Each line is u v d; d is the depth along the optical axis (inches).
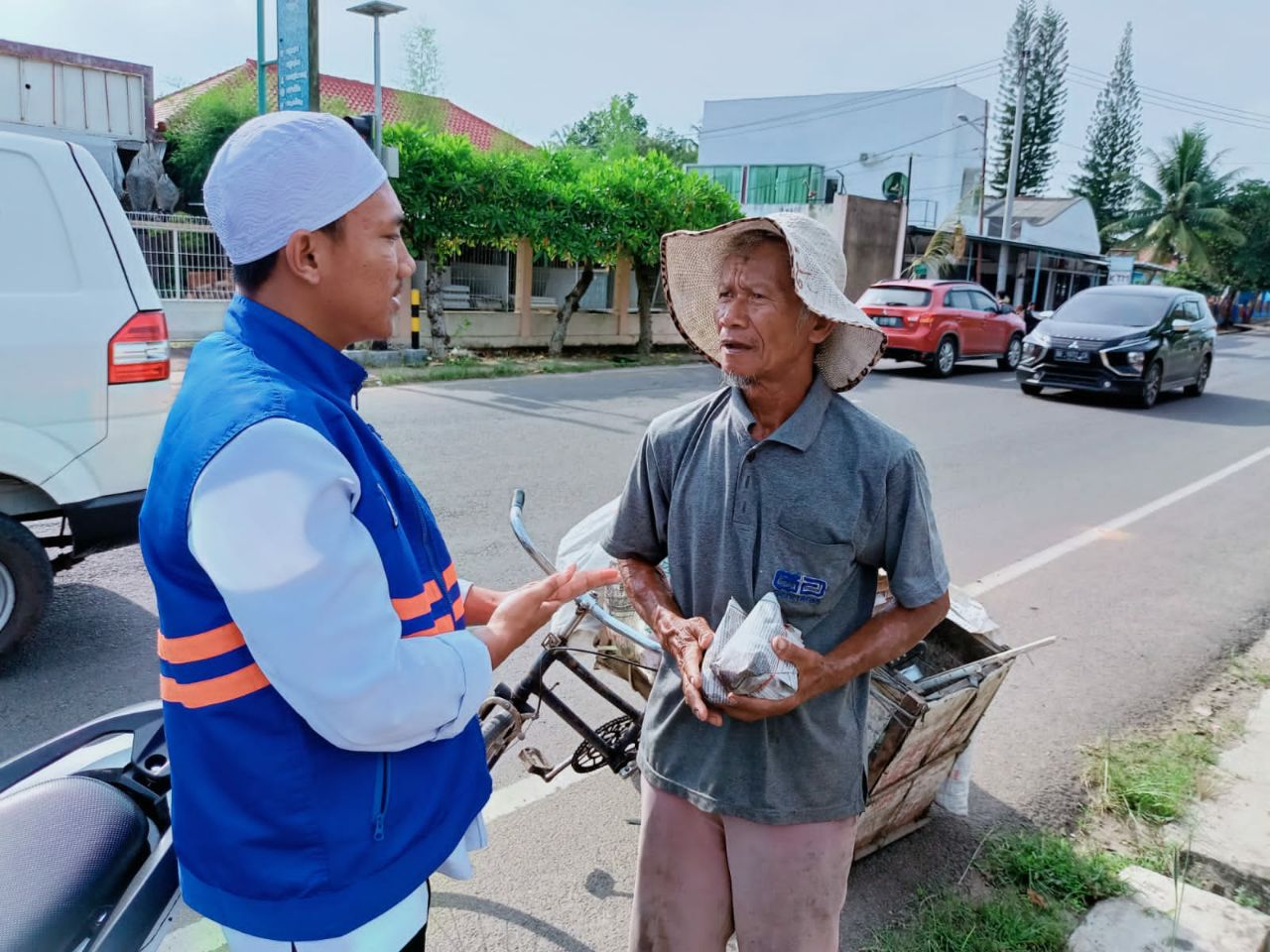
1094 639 174.2
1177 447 373.4
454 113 962.1
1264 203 1627.7
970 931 92.9
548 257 629.9
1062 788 122.3
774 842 62.6
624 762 102.9
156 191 638.5
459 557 197.3
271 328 47.6
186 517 43.0
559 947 91.8
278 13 402.0
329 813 46.8
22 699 135.5
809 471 60.1
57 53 608.4
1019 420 417.4
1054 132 1851.6
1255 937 91.9
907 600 61.7
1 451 136.8
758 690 55.4
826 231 59.8
